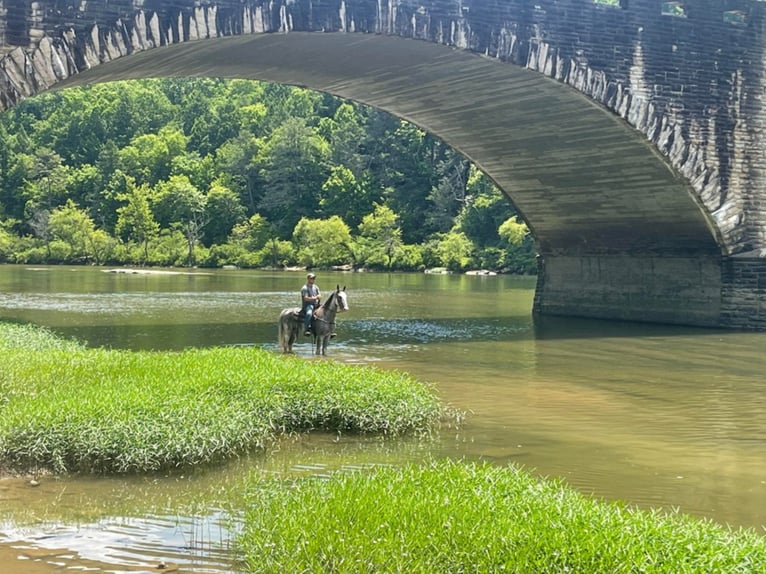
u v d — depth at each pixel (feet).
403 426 42.91
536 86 80.33
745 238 89.10
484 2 75.25
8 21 58.49
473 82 82.38
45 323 89.20
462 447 40.14
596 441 41.70
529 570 22.71
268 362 52.13
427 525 25.05
